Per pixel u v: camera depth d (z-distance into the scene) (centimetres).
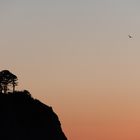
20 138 19612
